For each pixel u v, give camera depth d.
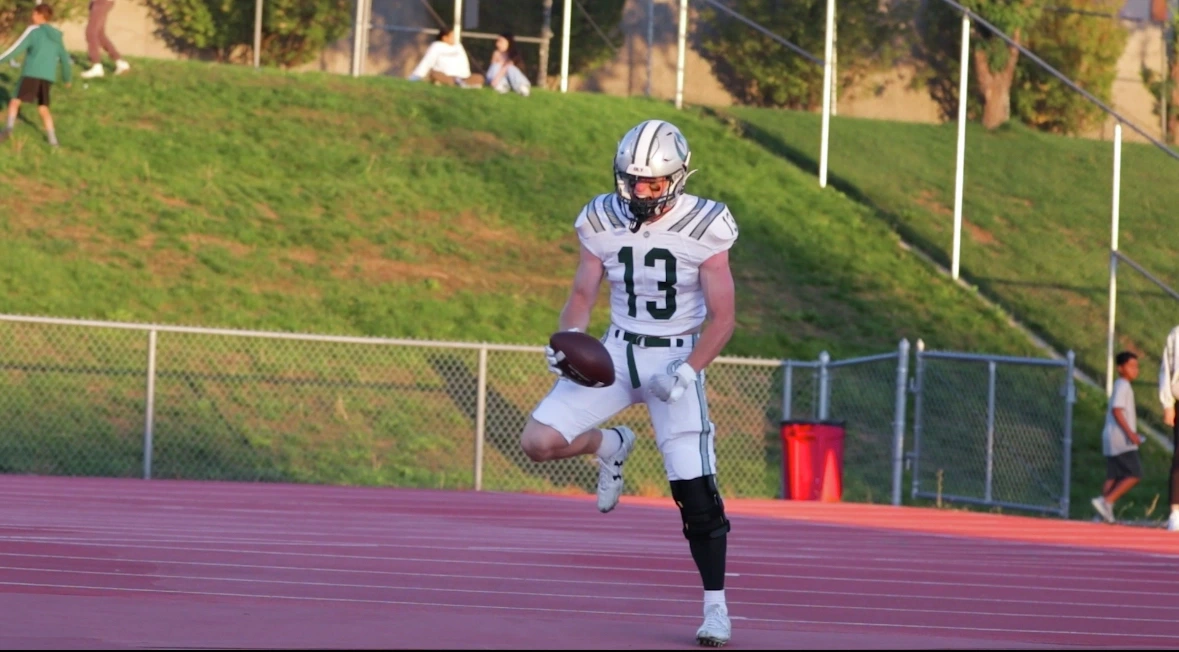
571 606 20.27
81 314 56.09
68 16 89.62
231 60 97.94
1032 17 103.88
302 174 71.88
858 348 65.12
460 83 88.69
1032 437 59.84
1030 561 30.78
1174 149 110.38
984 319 71.25
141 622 16.47
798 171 84.81
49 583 20.33
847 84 107.62
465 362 57.06
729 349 61.41
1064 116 107.69
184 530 29.92
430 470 50.94
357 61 91.06
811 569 26.95
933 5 107.38
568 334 16.62
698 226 16.78
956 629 19.72
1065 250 79.88
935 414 59.91
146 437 48.06
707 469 16.69
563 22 96.62
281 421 52.06
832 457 51.12
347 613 18.08
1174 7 111.69
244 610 17.95
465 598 20.59
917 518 43.84
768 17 105.00
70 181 66.31
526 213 72.44
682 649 16.05
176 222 64.81
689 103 97.25
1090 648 18.05
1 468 47.25
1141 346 72.06
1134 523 48.03
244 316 58.50
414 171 74.25
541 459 17.45
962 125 73.62
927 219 81.62
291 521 33.59
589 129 83.44
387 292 62.75
